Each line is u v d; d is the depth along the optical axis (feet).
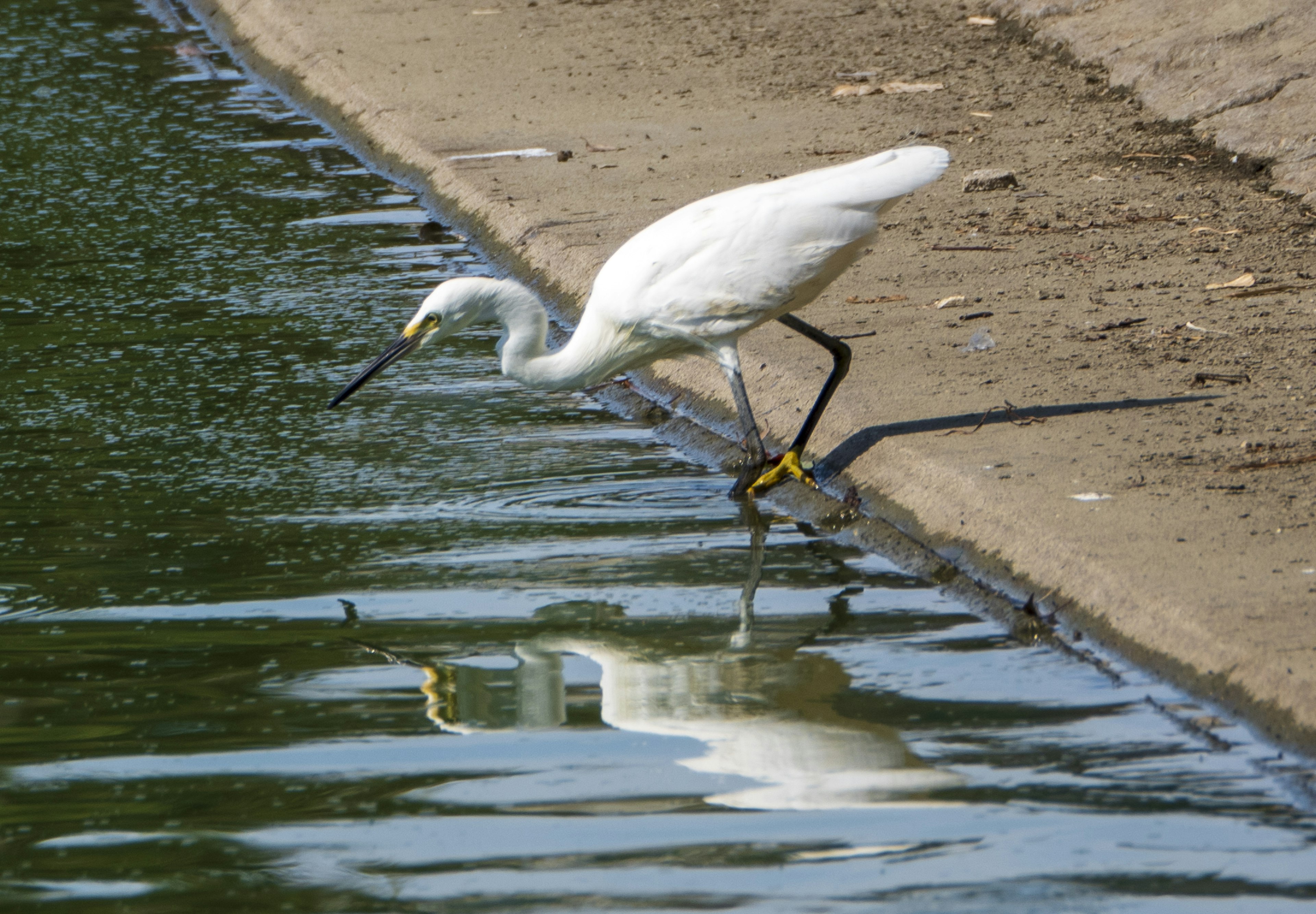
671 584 31.99
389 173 68.59
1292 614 26.32
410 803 23.30
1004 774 23.80
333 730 25.80
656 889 20.79
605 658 28.58
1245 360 39.17
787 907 20.27
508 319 36.29
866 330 43.88
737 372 36.11
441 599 31.17
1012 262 48.91
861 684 27.27
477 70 80.28
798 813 22.75
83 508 35.99
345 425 41.42
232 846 22.16
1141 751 24.34
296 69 85.76
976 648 28.58
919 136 63.98
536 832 22.38
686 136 66.54
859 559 33.35
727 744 25.09
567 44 84.43
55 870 21.67
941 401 38.34
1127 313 43.47
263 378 44.80
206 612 30.53
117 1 108.47
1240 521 30.07
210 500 36.45
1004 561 31.09
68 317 50.42
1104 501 31.71
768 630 29.71
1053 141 62.44
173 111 80.12
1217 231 50.47
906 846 21.77
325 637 29.43
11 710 26.53
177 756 24.81
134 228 60.75
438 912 20.36
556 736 25.52
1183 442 34.24
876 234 35.04
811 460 37.88
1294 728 23.98
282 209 63.52
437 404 43.29
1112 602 28.30
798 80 74.33
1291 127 57.52
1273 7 66.54
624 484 37.83
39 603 30.99
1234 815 22.31
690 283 34.76
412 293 52.60
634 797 23.40
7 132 75.77
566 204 58.54
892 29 82.28
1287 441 33.81
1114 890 20.51
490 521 35.40
